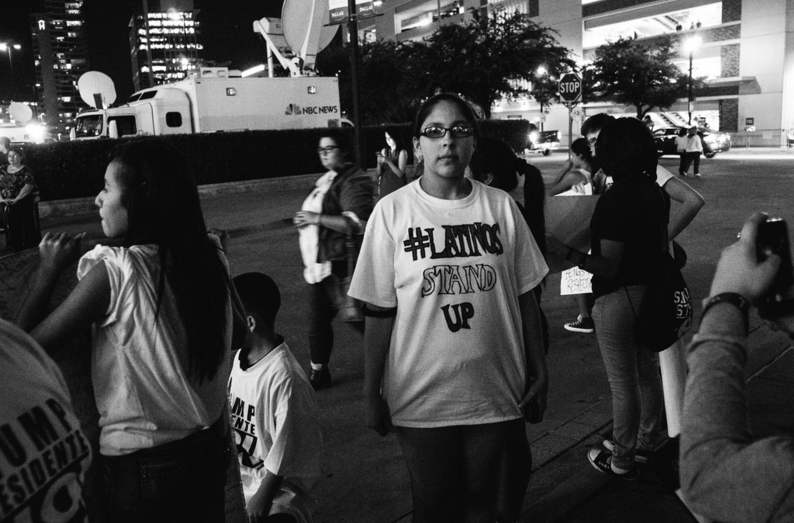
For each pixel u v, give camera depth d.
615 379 3.34
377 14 15.83
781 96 45.81
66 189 18.19
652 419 3.50
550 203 3.45
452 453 2.34
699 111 50.19
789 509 0.92
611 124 3.13
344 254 4.67
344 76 40.72
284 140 22.44
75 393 1.82
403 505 3.36
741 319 1.09
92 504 1.88
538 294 3.38
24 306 1.78
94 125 21.72
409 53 33.75
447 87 31.30
